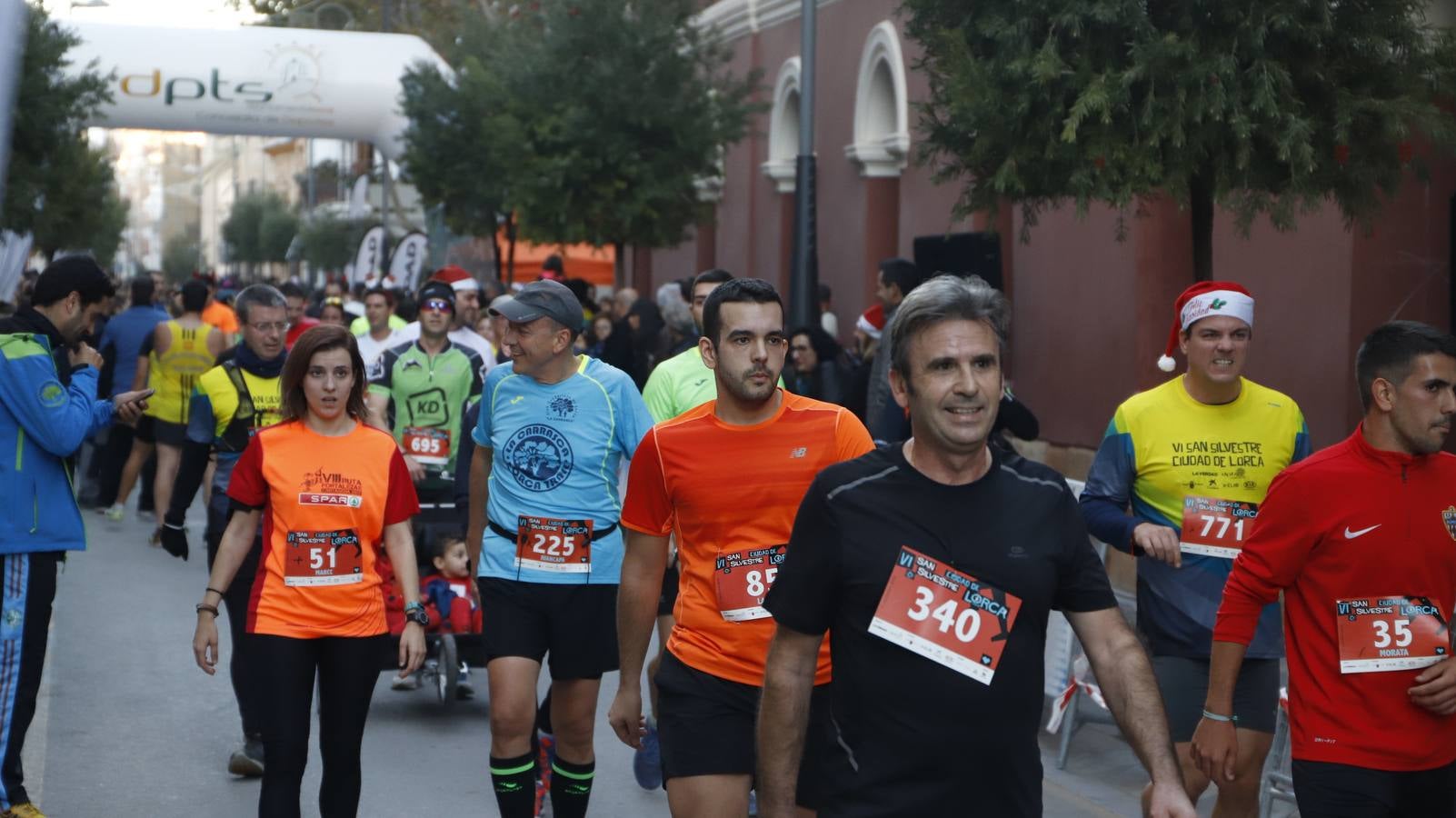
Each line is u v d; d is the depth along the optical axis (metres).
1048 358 14.58
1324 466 4.52
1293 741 4.62
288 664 5.66
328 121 21.44
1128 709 3.44
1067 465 14.14
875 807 3.41
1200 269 7.77
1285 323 11.17
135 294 15.55
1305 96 7.33
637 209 17.84
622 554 6.19
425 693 9.30
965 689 3.39
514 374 6.26
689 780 4.92
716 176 19.30
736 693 4.93
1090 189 7.26
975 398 3.38
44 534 6.16
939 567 3.43
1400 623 4.46
